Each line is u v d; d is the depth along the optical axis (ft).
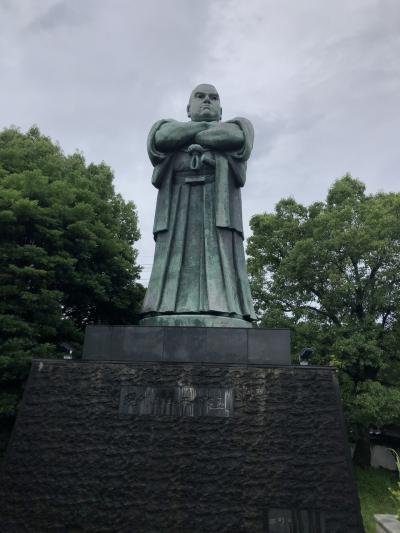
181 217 41.52
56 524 27.99
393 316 79.30
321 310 83.30
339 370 74.54
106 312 63.67
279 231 87.51
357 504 27.30
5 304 46.85
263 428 29.48
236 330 33.47
